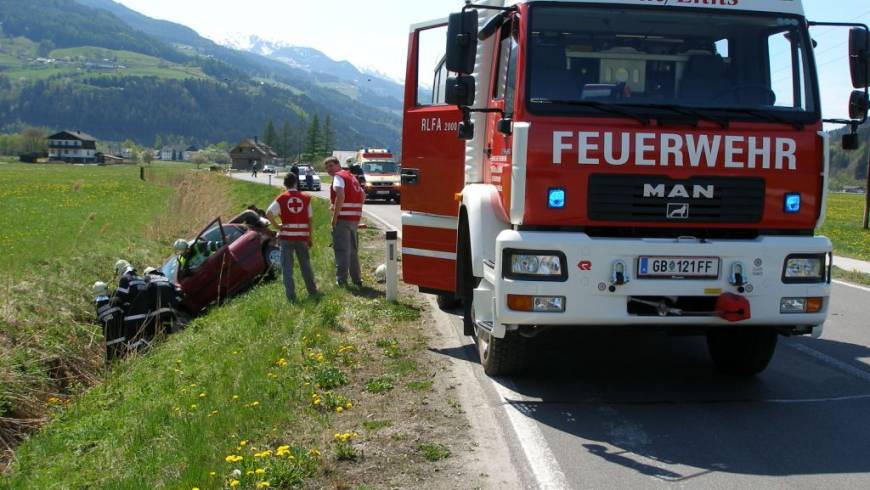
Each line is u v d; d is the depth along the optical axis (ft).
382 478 16.61
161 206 108.88
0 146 588.50
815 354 27.25
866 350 27.96
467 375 24.11
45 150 585.22
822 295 20.27
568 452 17.98
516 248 19.54
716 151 19.92
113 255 57.52
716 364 24.88
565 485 16.17
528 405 21.31
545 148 19.52
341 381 23.27
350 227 39.37
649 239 19.74
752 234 20.65
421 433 19.16
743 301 19.61
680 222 19.93
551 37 20.26
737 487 16.07
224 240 48.83
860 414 20.61
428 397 21.97
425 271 29.84
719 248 19.75
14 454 26.22
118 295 39.63
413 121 30.37
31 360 34.32
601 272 19.54
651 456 17.75
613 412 20.77
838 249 68.80
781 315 20.15
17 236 66.69
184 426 20.83
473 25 20.80
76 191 139.23
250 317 35.55
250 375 24.30
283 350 26.76
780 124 20.30
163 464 18.61
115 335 38.73
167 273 48.78
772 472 16.84
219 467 17.12
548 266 19.51
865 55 21.44
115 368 35.09
